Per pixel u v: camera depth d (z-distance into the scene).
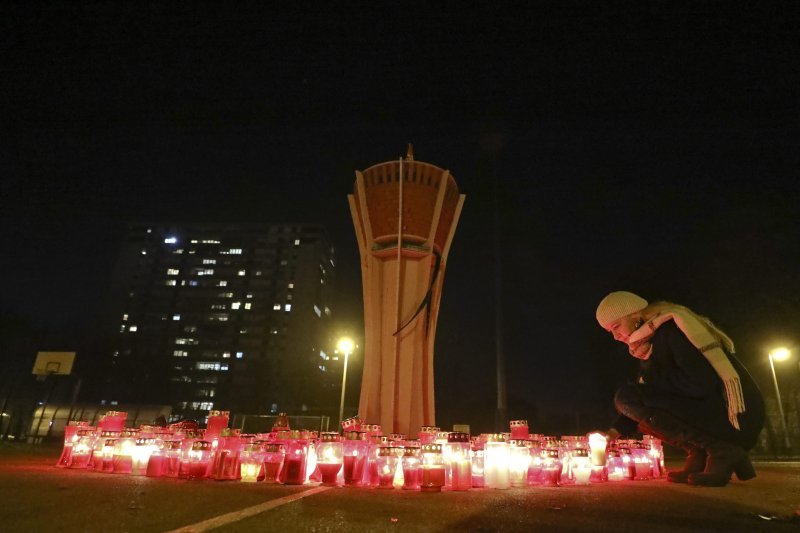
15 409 34.06
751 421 4.28
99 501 2.87
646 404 4.66
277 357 102.50
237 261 112.06
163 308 108.44
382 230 8.44
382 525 2.41
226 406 97.75
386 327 8.12
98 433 5.27
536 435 4.95
